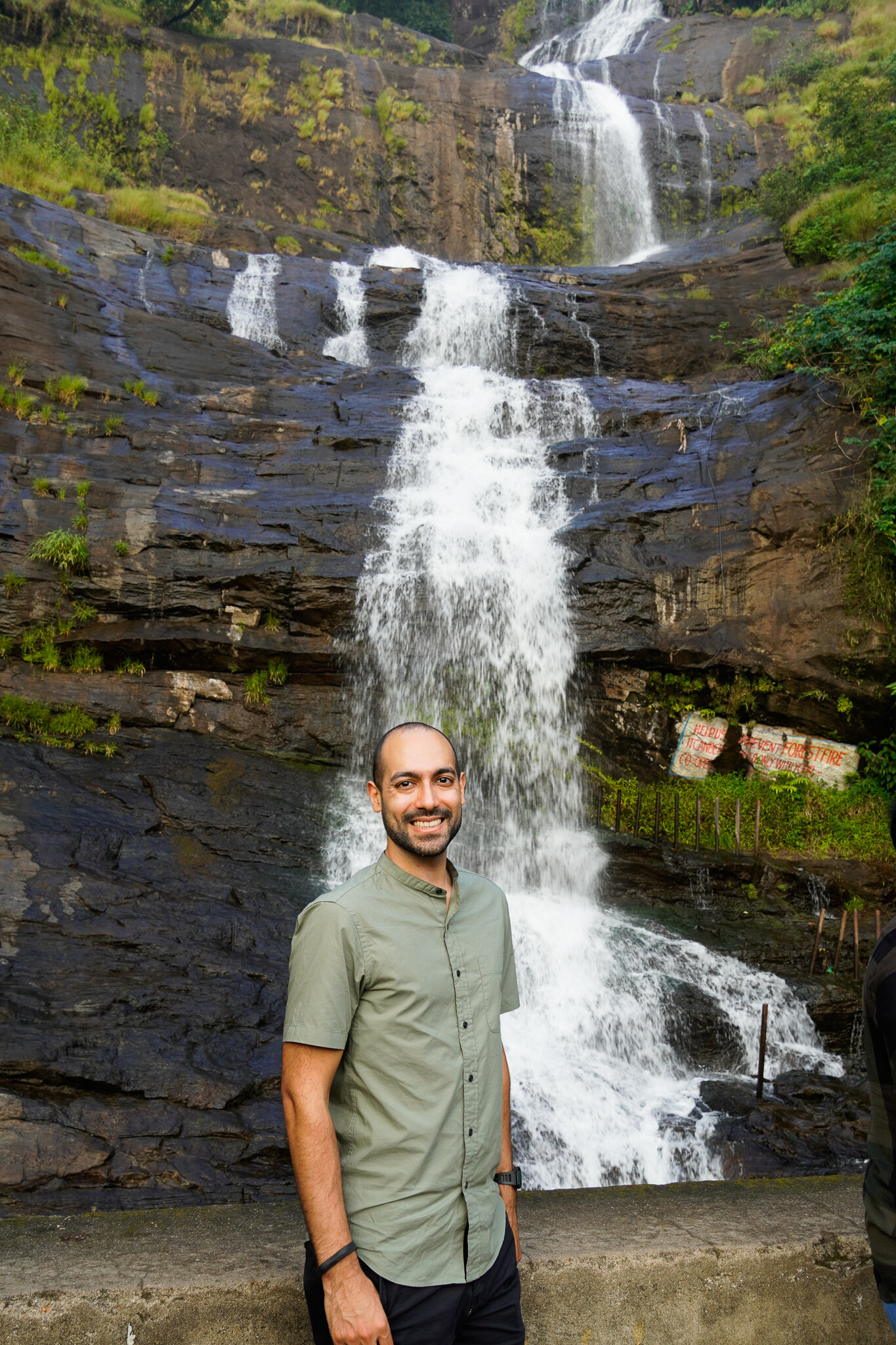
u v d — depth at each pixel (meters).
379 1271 1.96
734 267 19.91
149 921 6.70
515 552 11.27
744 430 12.60
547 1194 3.40
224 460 11.72
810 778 10.93
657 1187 3.49
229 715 9.92
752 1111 6.16
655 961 7.81
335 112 26.30
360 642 10.48
